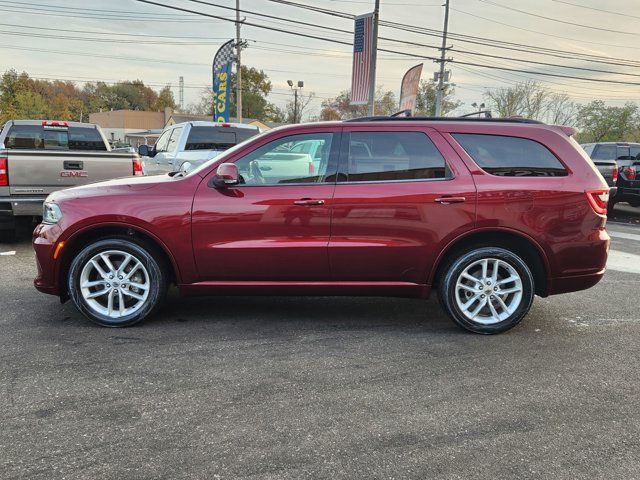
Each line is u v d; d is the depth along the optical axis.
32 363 3.49
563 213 4.09
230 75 25.70
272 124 66.94
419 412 2.93
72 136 10.69
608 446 2.62
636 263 7.37
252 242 4.11
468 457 2.50
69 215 4.11
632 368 3.61
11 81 57.84
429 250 4.11
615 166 11.86
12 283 5.55
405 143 4.16
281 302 5.06
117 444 2.56
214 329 4.24
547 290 4.23
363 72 17.89
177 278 4.18
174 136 10.47
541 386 3.30
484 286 4.18
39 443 2.55
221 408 2.94
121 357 3.62
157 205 4.07
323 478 2.32
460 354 3.80
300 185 4.12
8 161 6.93
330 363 3.59
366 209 4.07
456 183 4.08
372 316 4.69
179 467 2.38
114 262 4.29
